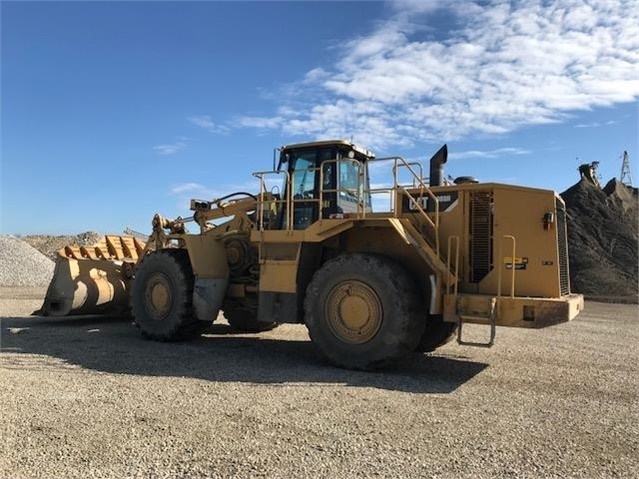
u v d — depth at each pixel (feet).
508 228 22.26
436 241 22.77
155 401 16.66
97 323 35.83
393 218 23.17
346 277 22.57
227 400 16.98
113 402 16.42
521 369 23.54
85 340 28.50
